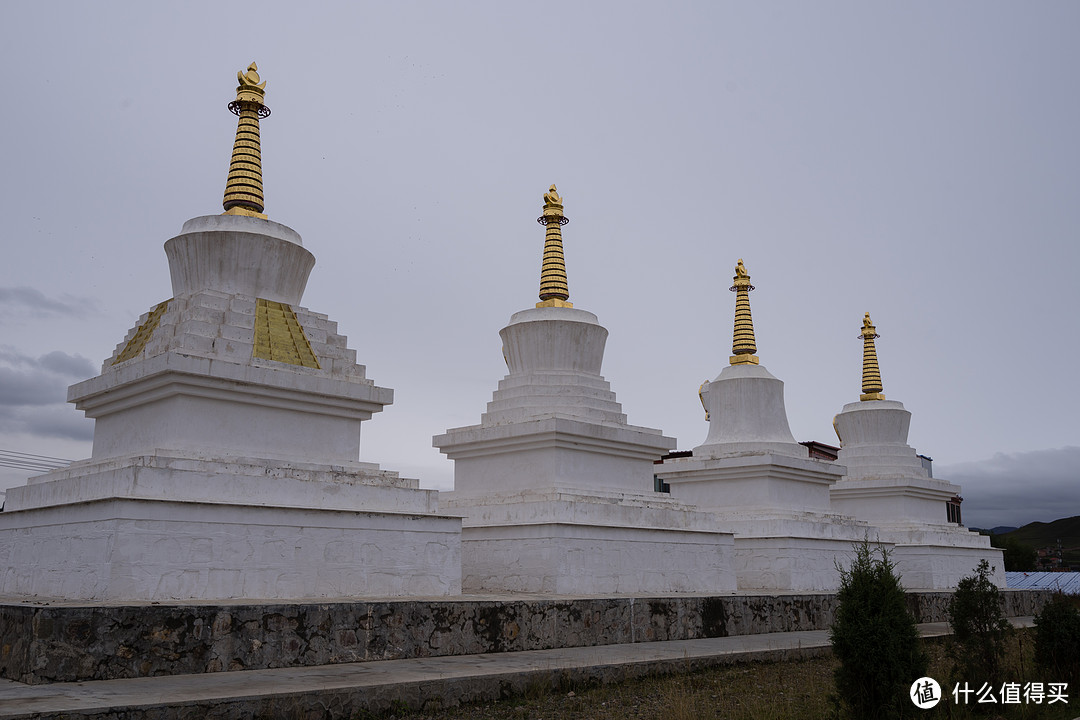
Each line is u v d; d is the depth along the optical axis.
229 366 13.22
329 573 12.94
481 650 12.86
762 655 14.04
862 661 9.64
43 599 11.78
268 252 14.92
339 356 15.20
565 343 20.27
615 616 14.87
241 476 12.44
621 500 18.77
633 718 9.84
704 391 26.53
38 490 13.63
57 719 7.54
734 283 27.06
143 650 9.81
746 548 22.64
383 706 9.53
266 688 9.09
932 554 27.19
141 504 11.33
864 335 31.75
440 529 14.47
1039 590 28.89
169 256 15.22
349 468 14.17
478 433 19.50
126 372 13.55
